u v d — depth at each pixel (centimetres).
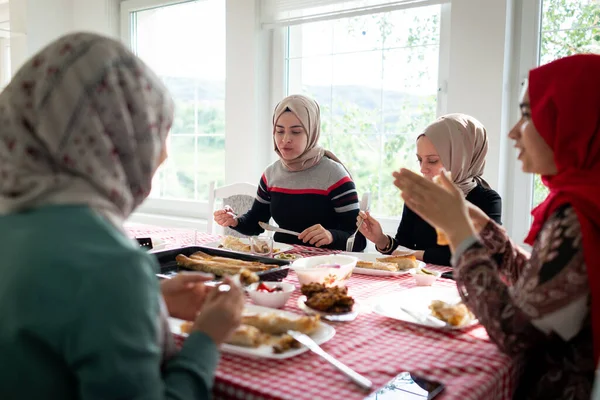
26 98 69
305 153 242
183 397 71
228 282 92
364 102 285
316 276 137
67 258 62
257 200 257
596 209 89
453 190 103
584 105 95
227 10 318
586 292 88
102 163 69
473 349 102
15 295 62
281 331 104
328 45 295
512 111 242
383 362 95
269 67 317
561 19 229
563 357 96
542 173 104
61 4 381
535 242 99
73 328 61
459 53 243
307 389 84
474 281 97
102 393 60
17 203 68
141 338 63
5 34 382
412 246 216
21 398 63
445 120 201
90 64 69
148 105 74
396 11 268
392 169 279
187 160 360
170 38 358
